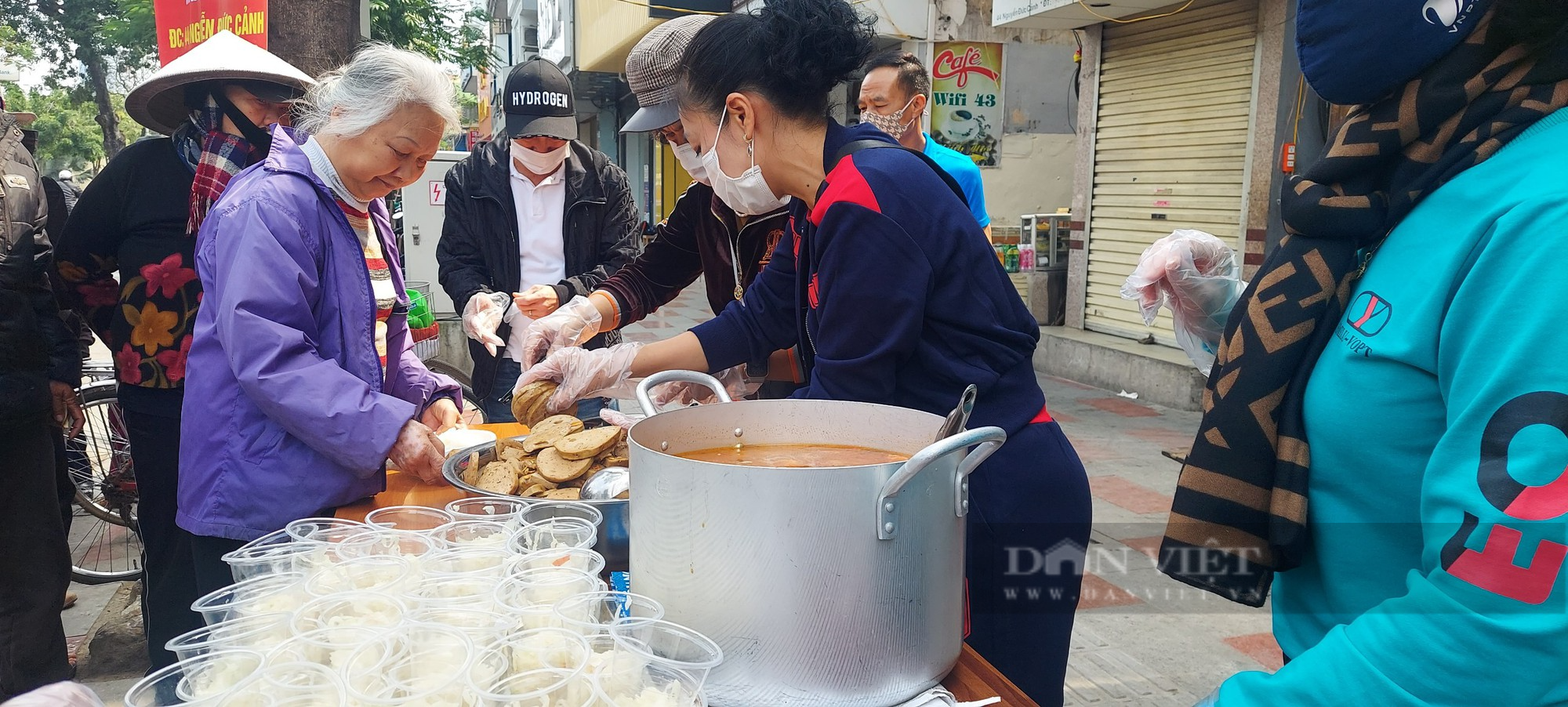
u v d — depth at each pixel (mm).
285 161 1724
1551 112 850
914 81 3430
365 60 1721
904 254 1373
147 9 16406
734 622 941
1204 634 2979
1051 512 1519
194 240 2422
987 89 8914
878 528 917
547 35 22000
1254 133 6004
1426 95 912
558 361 1865
